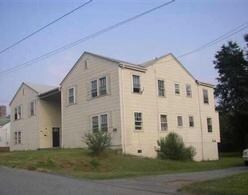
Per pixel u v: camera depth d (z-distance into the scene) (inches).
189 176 751.7
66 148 1328.7
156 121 1285.7
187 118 1439.5
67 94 1387.8
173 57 1413.6
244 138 2148.1
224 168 1026.1
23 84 1686.8
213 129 1577.3
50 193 474.3
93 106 1261.1
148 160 1094.4
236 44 2142.0
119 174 772.0
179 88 1421.0
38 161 924.0
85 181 631.2
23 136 1662.2
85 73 1314.0
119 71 1183.6
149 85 1285.7
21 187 522.6
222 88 2153.1
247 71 2078.0
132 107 1203.2
